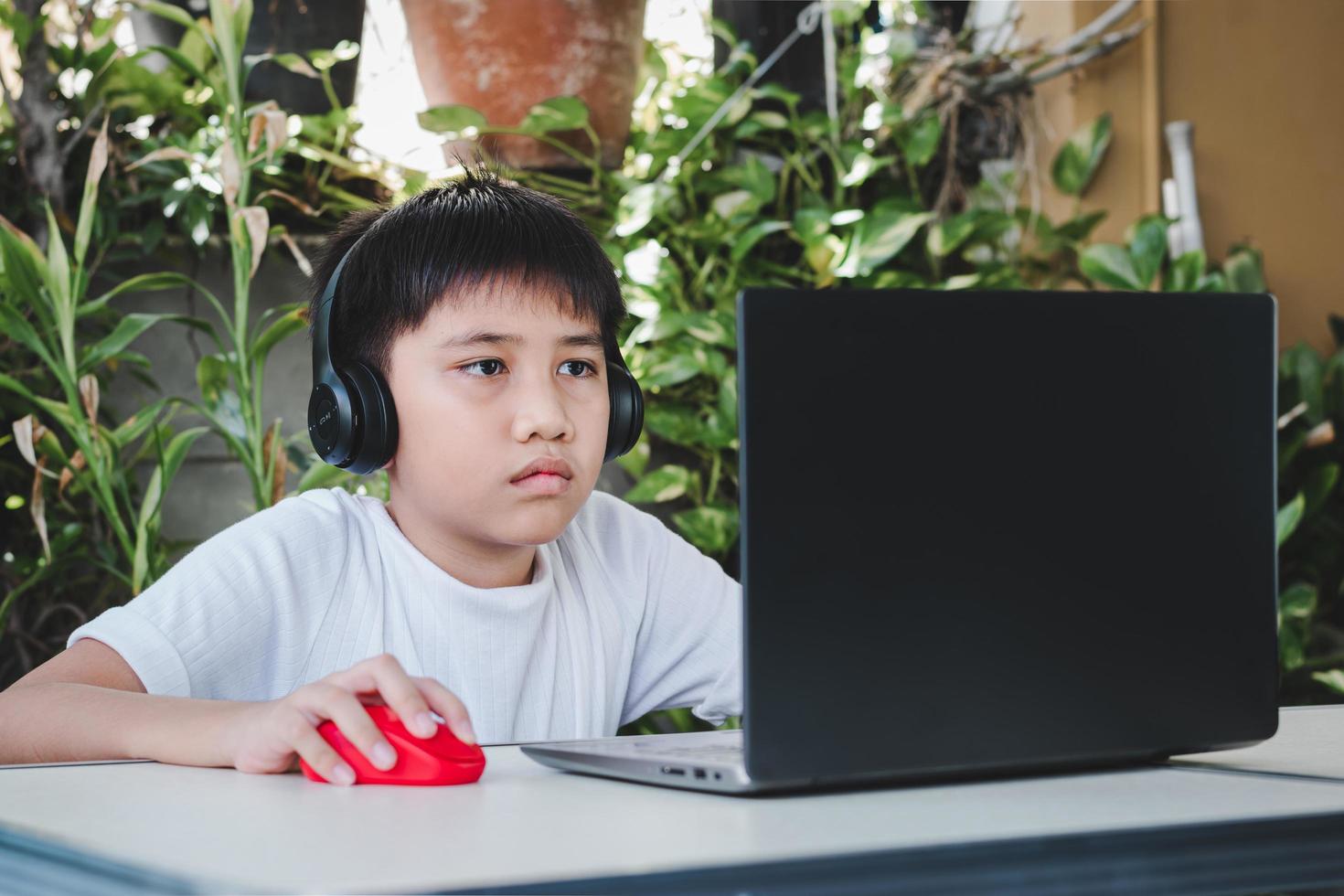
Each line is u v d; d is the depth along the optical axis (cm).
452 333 96
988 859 46
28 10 206
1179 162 241
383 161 228
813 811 55
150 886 42
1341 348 240
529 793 62
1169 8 246
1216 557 68
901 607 60
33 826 51
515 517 97
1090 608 65
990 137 249
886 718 60
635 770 65
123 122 217
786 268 244
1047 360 64
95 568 208
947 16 253
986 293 62
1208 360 68
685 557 124
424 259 97
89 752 78
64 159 209
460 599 104
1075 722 64
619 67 224
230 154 183
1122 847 48
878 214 232
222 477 217
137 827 51
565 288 98
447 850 45
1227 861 49
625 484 232
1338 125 256
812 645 59
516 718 107
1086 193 244
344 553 106
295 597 102
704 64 252
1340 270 255
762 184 236
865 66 246
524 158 224
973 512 62
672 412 225
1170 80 246
